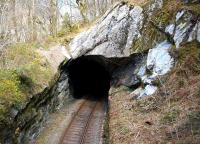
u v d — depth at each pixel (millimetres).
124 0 30438
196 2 23578
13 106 16969
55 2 31656
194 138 13352
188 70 19281
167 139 14570
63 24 31844
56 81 26328
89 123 24734
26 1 28172
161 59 22547
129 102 22672
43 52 27078
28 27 27844
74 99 33562
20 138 18062
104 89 42812
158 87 20688
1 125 15258
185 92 17859
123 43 29594
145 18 28562
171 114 16625
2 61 21094
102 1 32906
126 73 29344
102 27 30531
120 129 18266
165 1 27203
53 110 26016
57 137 21266
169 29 24172
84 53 30656
